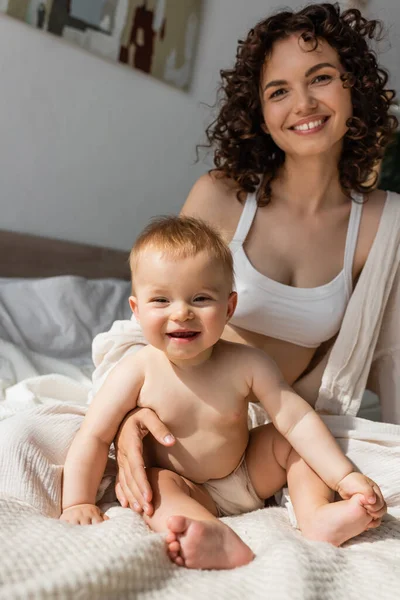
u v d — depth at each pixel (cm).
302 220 135
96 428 104
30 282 214
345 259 134
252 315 129
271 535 91
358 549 93
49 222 255
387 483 109
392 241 134
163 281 101
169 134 291
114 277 271
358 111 134
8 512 85
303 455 104
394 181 329
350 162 138
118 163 274
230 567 83
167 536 82
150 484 98
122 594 69
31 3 232
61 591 64
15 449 100
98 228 272
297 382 137
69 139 255
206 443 105
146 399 106
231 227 137
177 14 282
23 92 238
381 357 143
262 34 130
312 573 76
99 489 106
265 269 132
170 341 101
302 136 127
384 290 135
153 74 278
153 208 291
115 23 259
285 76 126
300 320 130
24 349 177
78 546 75
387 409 143
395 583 79
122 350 126
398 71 326
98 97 262
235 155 140
